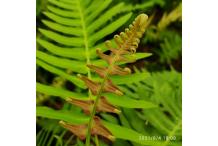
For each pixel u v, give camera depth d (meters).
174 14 0.81
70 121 0.46
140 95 0.59
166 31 0.82
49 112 0.46
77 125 0.43
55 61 0.50
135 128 0.55
